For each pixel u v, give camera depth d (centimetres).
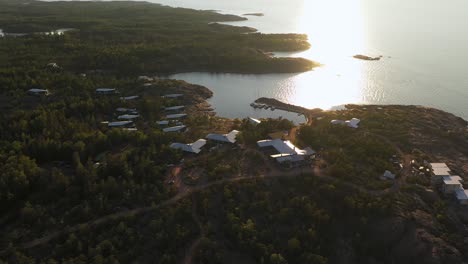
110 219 8031
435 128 12506
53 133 11306
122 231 7794
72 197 8544
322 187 9044
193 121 13325
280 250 7850
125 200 8569
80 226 7831
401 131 12169
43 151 10288
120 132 11369
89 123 12688
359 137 11662
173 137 11569
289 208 8612
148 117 13750
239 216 8375
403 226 8238
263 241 7944
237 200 8831
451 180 9425
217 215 8506
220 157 10494
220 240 7975
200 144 11019
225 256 7644
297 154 10325
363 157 10400
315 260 7588
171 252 7550
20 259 7000
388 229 8244
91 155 10500
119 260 7244
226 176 9562
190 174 9700
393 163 10306
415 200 8912
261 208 8612
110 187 8744
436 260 7638
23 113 12562
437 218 8481
